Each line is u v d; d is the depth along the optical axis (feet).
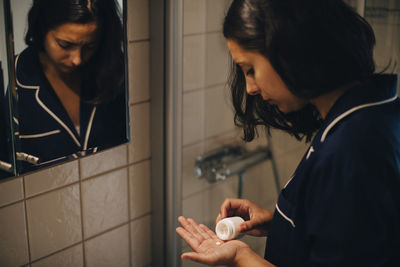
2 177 3.23
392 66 4.43
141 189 4.62
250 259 2.76
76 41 3.39
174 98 4.35
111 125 3.86
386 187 2.23
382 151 2.25
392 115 2.36
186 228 3.31
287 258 2.72
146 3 4.10
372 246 2.21
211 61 4.56
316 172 2.37
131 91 4.20
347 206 2.24
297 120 3.14
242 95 3.11
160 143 4.49
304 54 2.27
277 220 2.77
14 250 3.67
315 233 2.36
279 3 2.29
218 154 4.88
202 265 4.97
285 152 5.09
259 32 2.36
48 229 3.88
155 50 4.23
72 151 3.62
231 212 3.53
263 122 3.26
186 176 4.68
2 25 2.99
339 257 2.27
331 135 2.41
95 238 4.29
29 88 3.23
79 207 4.07
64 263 4.09
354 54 2.32
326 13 2.28
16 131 3.21
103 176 4.19
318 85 2.34
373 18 4.25
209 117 4.71
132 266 4.75
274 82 2.47
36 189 3.70
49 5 3.18
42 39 3.20
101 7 3.48
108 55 3.65
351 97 2.40
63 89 3.43
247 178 5.12
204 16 4.38
